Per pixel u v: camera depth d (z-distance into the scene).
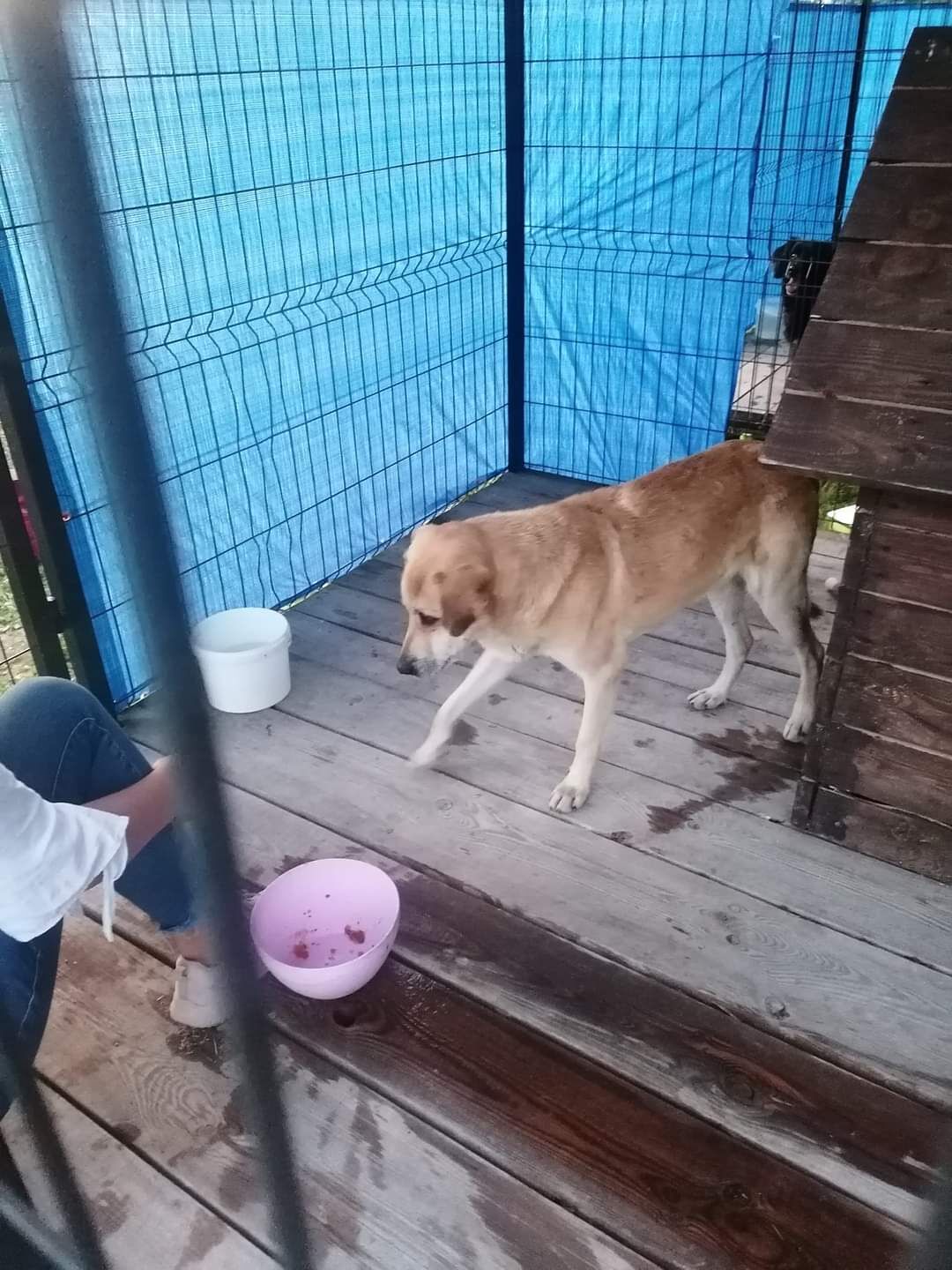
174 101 2.41
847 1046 1.80
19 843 1.17
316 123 2.84
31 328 2.27
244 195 2.69
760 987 1.92
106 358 0.51
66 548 2.48
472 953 2.01
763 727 2.72
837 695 2.13
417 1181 1.58
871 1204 1.54
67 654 2.63
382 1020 1.87
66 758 1.59
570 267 3.89
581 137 3.64
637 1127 1.66
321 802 2.47
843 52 3.58
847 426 1.88
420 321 3.55
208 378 2.73
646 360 3.91
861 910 2.10
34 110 0.46
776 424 1.95
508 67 3.57
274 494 3.11
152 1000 1.91
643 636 3.20
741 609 2.71
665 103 3.45
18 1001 1.36
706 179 3.50
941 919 2.07
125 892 1.64
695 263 3.64
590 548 2.26
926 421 1.81
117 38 2.24
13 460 2.33
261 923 1.98
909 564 1.92
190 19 2.39
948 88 1.96
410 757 2.64
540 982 1.95
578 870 2.23
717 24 3.26
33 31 0.45
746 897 2.14
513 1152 1.63
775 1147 1.63
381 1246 1.49
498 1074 1.76
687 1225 1.51
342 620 3.31
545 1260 1.47
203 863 0.68
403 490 3.76
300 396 3.09
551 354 4.11
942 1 3.65
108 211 0.50
